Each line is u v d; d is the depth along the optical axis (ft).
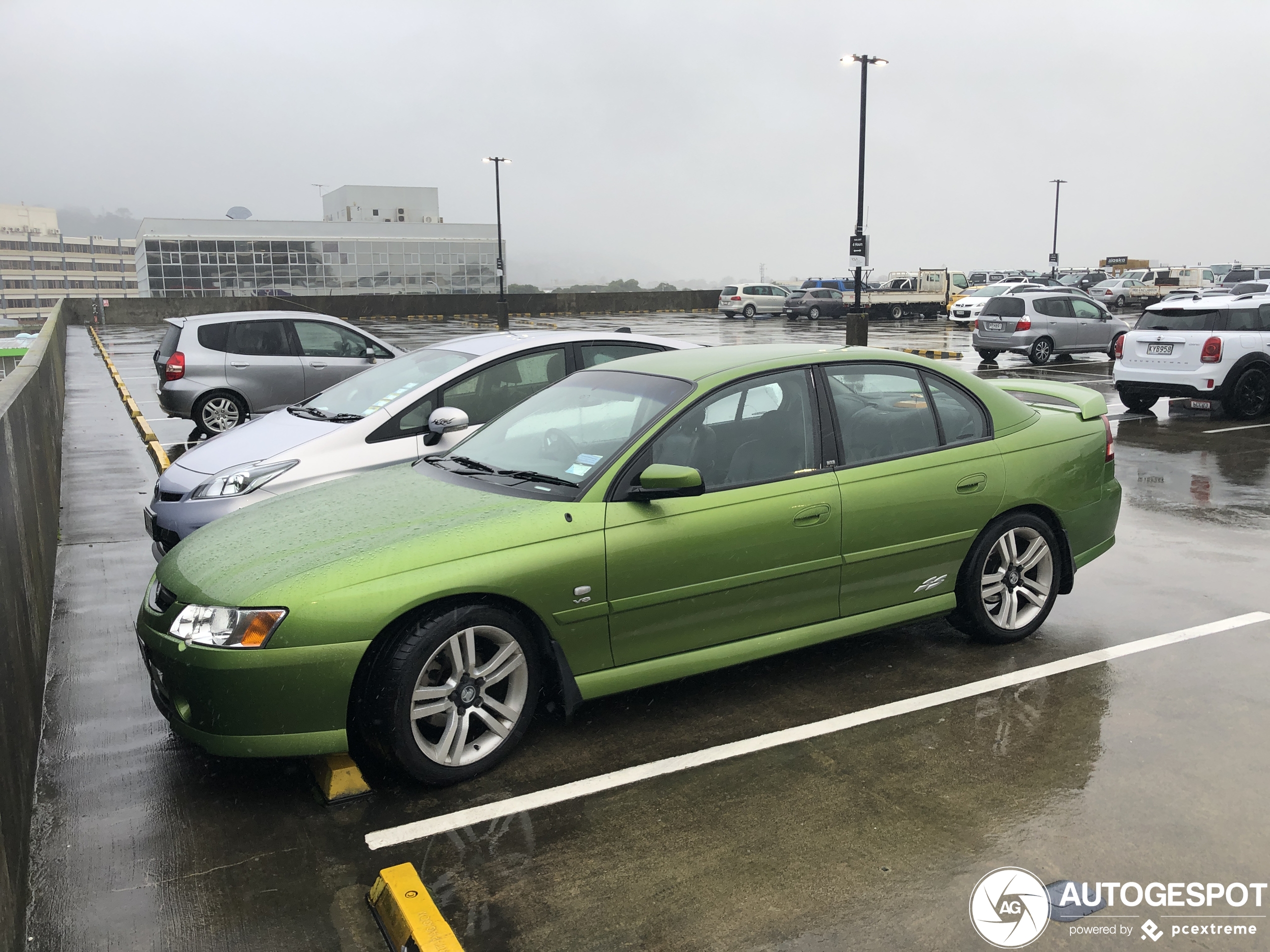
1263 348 41.11
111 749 13.30
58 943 9.20
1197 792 11.46
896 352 15.58
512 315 150.71
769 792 11.71
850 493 14.15
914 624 17.46
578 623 12.41
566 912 9.53
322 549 12.05
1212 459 32.86
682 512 12.98
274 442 20.21
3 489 13.25
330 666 11.07
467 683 11.93
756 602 13.66
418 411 20.42
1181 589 19.13
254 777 12.44
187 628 11.44
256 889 10.04
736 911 9.48
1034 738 12.93
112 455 36.37
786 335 103.96
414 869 9.82
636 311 160.04
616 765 12.48
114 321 133.08
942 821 10.97
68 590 20.54
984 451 15.51
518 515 12.44
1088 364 68.49
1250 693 14.23
